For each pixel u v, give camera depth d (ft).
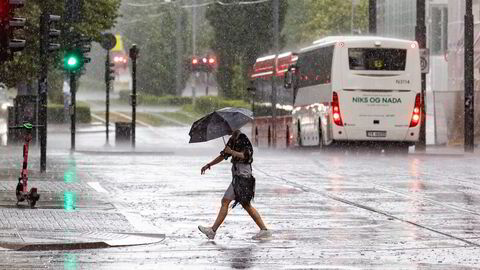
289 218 126.11
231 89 590.14
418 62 266.57
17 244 99.14
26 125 135.44
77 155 273.54
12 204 136.67
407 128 266.16
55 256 94.99
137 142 383.86
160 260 92.79
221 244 103.91
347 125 264.52
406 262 91.20
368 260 92.53
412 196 153.07
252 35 578.66
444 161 243.19
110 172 204.23
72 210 131.03
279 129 312.71
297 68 292.40
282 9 574.56
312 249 100.07
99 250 99.35
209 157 266.36
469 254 96.17
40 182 175.52
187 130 474.08
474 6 387.55
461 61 411.95
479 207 137.69
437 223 120.57
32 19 299.99
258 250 99.50
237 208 137.49
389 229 115.44
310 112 281.13
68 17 279.28
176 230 114.93
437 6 563.48
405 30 592.60
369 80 264.93
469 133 283.79
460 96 314.96
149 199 148.56
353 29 584.40
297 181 182.19
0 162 233.96
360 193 158.20
